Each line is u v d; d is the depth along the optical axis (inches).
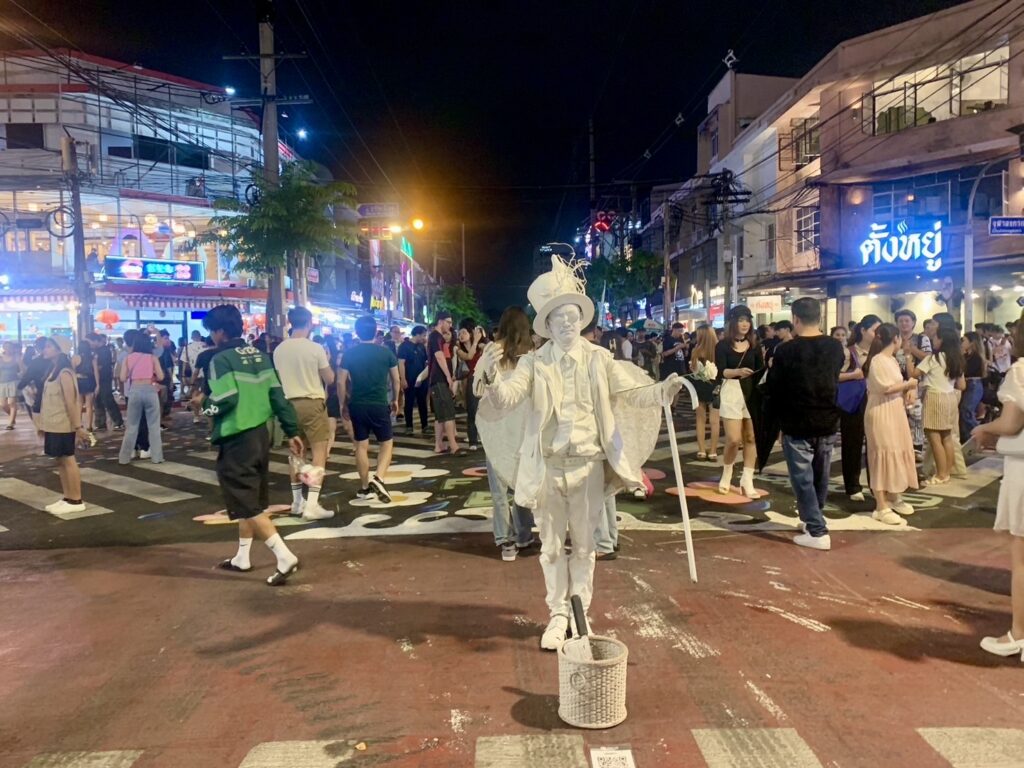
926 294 860.0
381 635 172.9
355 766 120.1
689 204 1560.0
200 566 229.3
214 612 190.1
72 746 128.1
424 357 555.8
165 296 1037.8
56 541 262.1
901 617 178.7
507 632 173.5
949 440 332.8
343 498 319.3
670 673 151.0
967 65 812.0
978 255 780.6
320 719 135.5
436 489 333.7
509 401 153.3
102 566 231.5
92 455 464.8
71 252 1103.0
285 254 641.0
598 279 1786.4
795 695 141.2
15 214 1063.0
